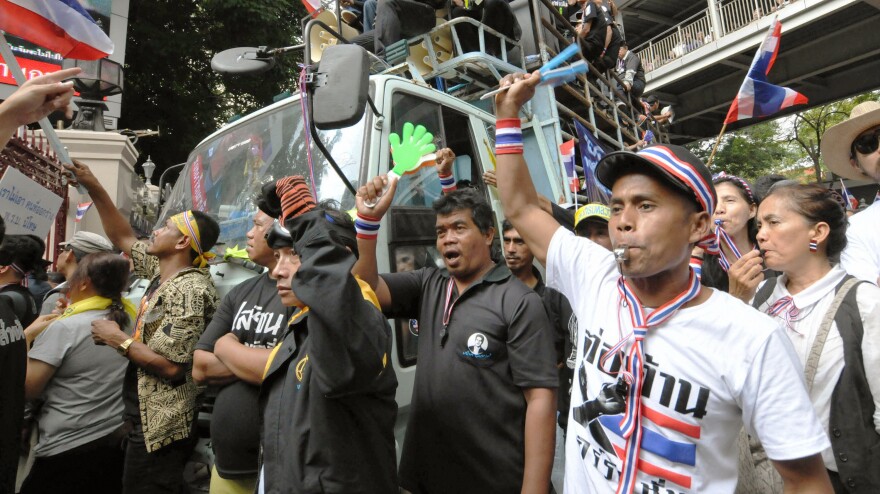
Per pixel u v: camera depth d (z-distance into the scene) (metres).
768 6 15.66
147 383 2.52
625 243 1.30
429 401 2.10
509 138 1.73
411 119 3.13
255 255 2.37
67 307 3.25
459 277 2.21
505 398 2.02
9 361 2.12
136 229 7.76
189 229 2.81
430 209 3.01
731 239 2.83
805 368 1.95
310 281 1.57
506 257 3.02
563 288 1.65
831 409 1.88
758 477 1.82
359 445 1.70
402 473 2.15
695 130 21.62
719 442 1.26
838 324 1.91
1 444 2.06
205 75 14.12
